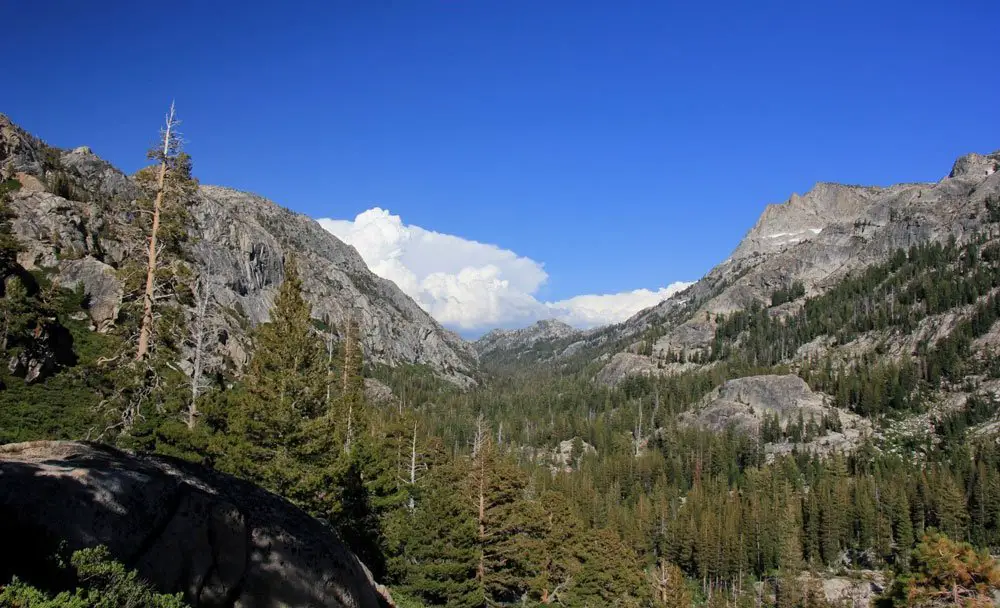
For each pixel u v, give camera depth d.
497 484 44.69
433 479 52.69
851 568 99.75
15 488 11.02
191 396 32.44
